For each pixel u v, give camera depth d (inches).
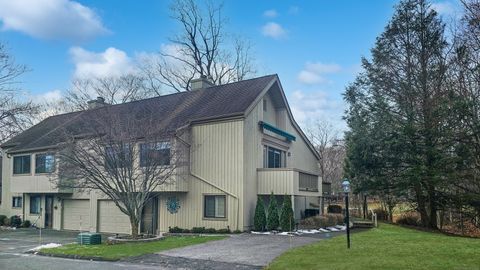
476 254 454.0
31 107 1195.3
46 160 1041.5
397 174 1015.0
